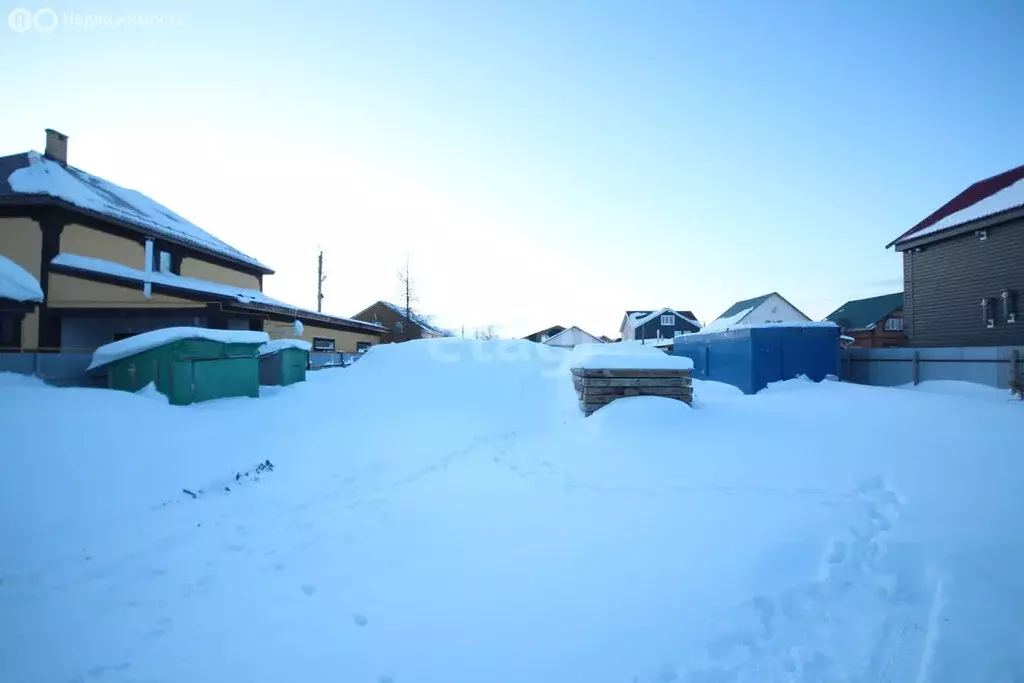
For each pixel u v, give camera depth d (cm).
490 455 670
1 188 1337
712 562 337
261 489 543
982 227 1577
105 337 1525
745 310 4253
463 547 385
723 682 239
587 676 244
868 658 251
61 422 581
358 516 459
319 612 305
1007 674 232
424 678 246
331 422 874
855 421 710
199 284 1703
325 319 2302
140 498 500
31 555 382
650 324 5447
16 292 825
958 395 1184
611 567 340
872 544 357
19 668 261
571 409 855
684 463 552
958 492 436
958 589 295
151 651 273
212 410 803
